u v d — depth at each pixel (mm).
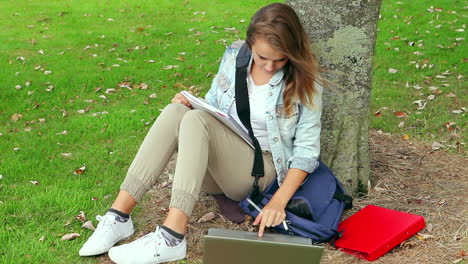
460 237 3094
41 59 6641
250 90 2963
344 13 3311
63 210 3441
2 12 8852
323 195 3000
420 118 4941
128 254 2789
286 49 2625
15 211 3404
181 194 2752
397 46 7043
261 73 2930
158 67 6418
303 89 2848
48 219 3326
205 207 3455
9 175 3898
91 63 6504
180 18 8586
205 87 5883
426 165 3984
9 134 4668
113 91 5715
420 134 4609
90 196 3596
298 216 2920
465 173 3871
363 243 2957
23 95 5551
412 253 2965
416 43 7117
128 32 7801
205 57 6777
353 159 3525
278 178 2990
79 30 7898
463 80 5891
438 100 5379
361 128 3527
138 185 2957
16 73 6078
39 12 8867
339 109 3447
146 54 6879
